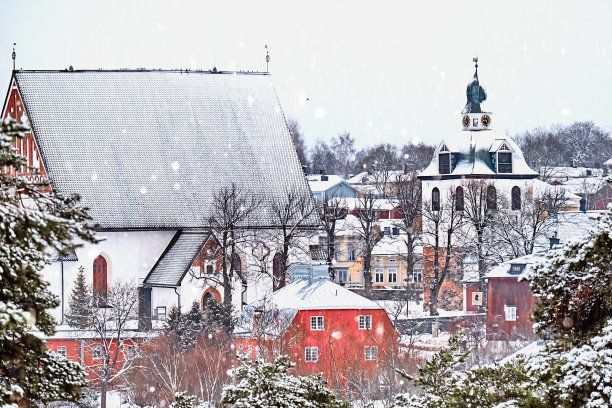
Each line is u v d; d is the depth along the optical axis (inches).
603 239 2167.8
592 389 2111.2
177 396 3604.8
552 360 2250.2
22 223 1770.4
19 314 1724.9
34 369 2442.2
